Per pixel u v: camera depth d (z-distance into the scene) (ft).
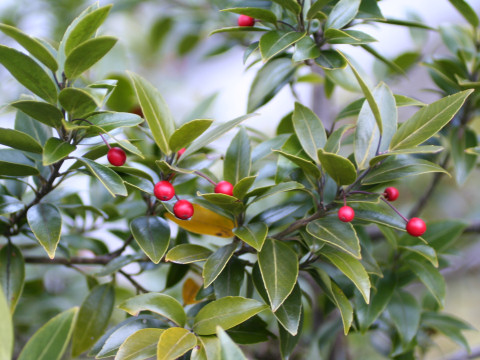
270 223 2.60
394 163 2.51
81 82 2.66
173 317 2.46
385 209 2.57
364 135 2.53
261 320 2.58
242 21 2.67
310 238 2.54
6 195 2.63
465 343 2.84
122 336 2.49
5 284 2.59
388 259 2.79
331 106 3.10
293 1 2.58
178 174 2.68
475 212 3.86
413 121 2.50
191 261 2.52
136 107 3.00
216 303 2.46
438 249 2.78
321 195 2.51
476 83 2.72
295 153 2.59
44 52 2.38
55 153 2.44
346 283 2.65
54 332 2.31
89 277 2.80
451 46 2.89
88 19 2.39
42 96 2.46
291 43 2.56
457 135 2.84
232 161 2.61
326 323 3.02
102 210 2.77
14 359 2.99
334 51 2.63
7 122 3.02
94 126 2.46
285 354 2.53
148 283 3.34
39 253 2.98
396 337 2.80
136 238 2.56
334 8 2.61
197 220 2.62
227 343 2.27
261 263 2.48
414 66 3.16
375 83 3.14
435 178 2.92
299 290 2.52
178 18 3.63
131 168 2.54
